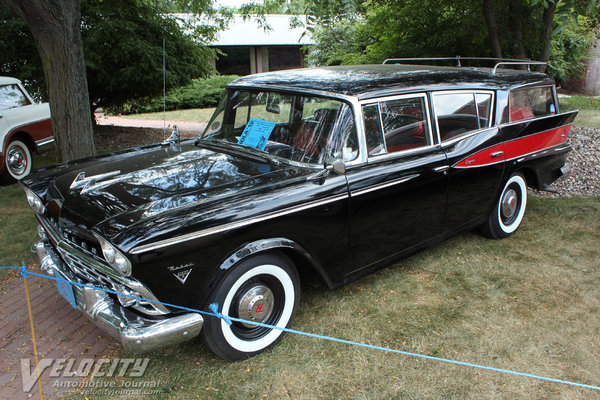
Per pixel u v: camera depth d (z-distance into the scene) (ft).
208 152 11.96
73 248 9.38
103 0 32.78
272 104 11.68
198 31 38.09
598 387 8.97
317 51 68.80
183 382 9.00
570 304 11.87
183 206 8.77
